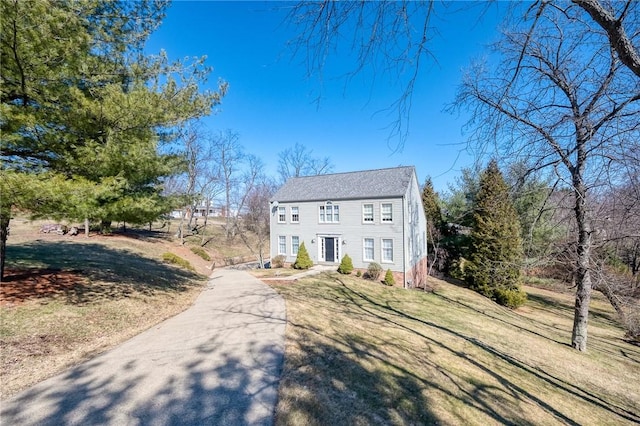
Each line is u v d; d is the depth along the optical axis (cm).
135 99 619
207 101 802
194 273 1714
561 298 1930
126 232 2536
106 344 594
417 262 2130
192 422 354
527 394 580
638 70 253
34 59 543
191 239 3144
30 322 588
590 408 585
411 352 663
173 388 430
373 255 1936
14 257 1052
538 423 475
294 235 2252
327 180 2341
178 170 880
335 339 667
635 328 780
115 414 365
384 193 1905
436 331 900
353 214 2006
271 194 3891
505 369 695
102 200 652
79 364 500
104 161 618
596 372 801
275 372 488
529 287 2205
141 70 743
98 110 607
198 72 809
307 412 382
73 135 639
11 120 535
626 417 578
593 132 467
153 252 1939
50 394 405
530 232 705
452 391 510
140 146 661
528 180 631
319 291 1299
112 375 465
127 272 1164
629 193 506
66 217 595
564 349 958
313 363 529
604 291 823
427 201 2553
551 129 535
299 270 1956
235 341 627
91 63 639
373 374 513
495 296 1675
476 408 469
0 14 462
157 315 812
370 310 1065
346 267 1880
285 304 973
